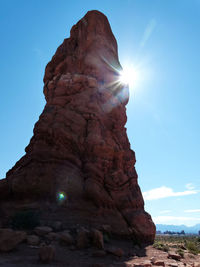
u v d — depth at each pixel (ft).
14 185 58.18
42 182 58.59
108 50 89.86
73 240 43.29
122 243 55.67
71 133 68.13
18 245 37.24
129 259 40.70
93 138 68.80
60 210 55.01
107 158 69.21
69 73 81.00
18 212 51.34
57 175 60.08
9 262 28.96
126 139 83.71
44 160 62.28
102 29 91.50
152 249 56.44
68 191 58.85
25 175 59.52
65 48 90.07
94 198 60.29
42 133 66.90
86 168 64.80
